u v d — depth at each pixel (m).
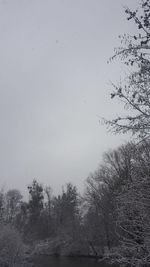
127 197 9.62
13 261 28.48
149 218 9.64
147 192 9.52
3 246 28.47
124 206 9.93
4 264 28.09
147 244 9.81
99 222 49.00
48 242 65.38
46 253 60.19
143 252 10.19
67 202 83.19
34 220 80.25
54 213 83.75
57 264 42.91
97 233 50.22
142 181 9.30
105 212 38.53
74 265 41.41
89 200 50.12
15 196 81.56
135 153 9.66
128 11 7.65
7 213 73.94
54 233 73.56
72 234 58.91
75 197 82.19
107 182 37.47
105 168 41.16
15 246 29.02
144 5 7.57
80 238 56.34
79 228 57.72
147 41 7.78
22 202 82.88
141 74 8.03
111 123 8.57
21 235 33.09
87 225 54.12
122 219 10.83
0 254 28.20
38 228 77.06
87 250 54.69
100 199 43.12
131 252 10.52
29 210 82.56
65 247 58.50
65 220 75.00
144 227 9.83
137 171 9.63
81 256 55.12
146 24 7.63
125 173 11.85
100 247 49.84
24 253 30.55
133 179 9.68
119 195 10.34
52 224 79.19
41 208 84.06
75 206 79.88
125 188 9.78
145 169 9.52
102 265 40.69
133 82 8.15
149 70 7.96
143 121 8.30
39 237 72.50
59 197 85.44
